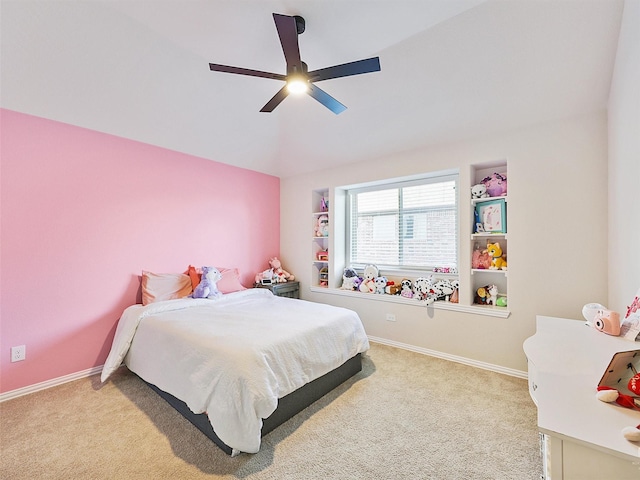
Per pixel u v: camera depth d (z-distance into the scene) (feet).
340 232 13.76
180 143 11.03
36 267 8.18
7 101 7.59
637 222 5.12
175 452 5.70
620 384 3.26
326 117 10.82
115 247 9.70
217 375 5.84
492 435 6.15
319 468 5.30
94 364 9.21
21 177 7.93
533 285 8.57
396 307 11.44
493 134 9.21
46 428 6.43
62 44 7.07
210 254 12.48
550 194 8.32
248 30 7.25
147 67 8.21
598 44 6.48
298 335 7.19
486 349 9.40
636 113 5.05
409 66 8.14
